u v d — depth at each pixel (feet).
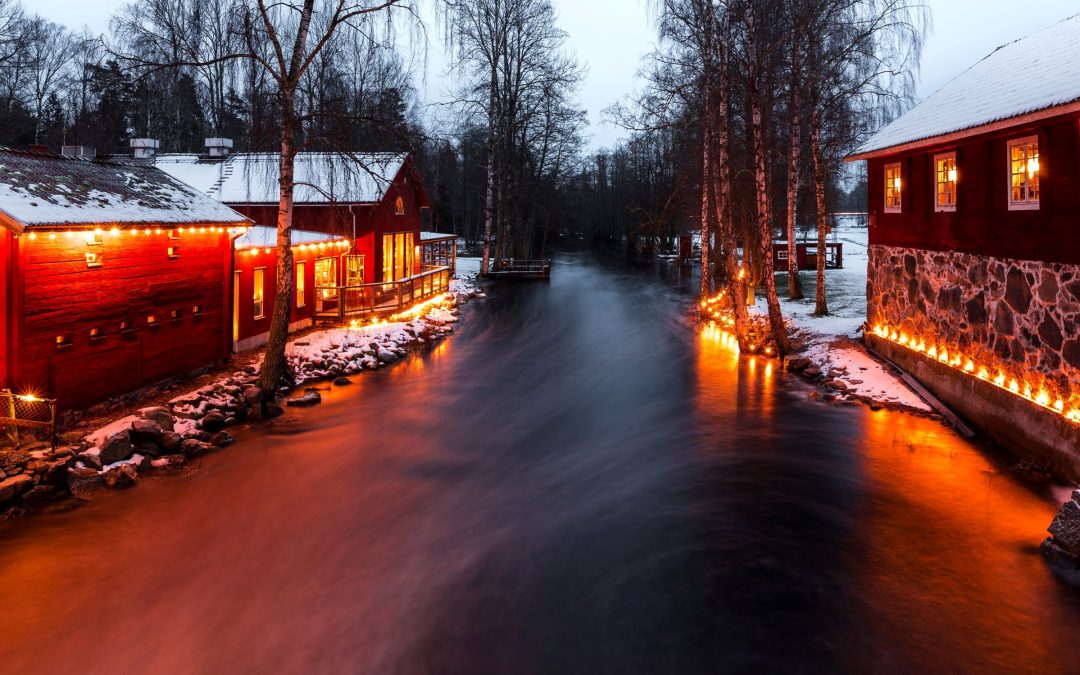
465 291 108.99
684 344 67.56
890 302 51.88
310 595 22.03
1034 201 33.12
